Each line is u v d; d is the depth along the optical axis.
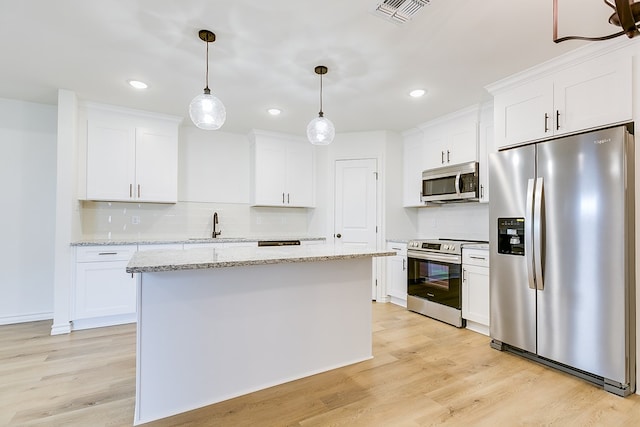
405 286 4.02
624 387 1.97
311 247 2.79
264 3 1.84
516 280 2.55
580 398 1.97
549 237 2.32
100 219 3.74
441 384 2.14
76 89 3.06
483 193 3.38
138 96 3.22
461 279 3.25
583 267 2.14
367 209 4.44
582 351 2.15
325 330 2.37
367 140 4.46
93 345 2.77
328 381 2.20
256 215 4.68
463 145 3.57
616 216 1.99
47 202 3.50
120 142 3.54
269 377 2.13
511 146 2.75
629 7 1.10
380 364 2.46
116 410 1.84
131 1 1.83
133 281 3.37
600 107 2.18
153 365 1.79
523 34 2.13
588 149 2.12
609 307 2.03
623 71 2.07
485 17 1.96
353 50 2.35
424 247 3.68
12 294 3.35
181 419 1.78
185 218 4.24
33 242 3.44
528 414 1.81
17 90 3.10
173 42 2.25
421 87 2.97
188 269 1.73
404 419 1.77
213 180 4.42
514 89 2.73
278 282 2.18
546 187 2.34
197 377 1.91
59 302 3.06
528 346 2.46
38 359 2.49
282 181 4.54
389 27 2.07
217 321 1.97
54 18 1.98
